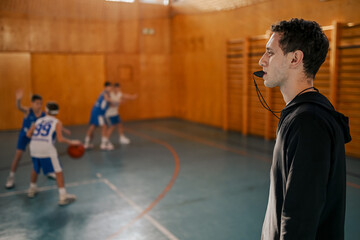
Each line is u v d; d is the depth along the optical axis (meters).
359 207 3.50
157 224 3.24
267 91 6.91
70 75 8.71
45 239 2.94
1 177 4.71
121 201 3.86
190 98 10.02
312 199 0.84
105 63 9.32
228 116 8.46
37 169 3.79
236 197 3.98
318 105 0.90
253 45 7.08
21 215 3.46
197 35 9.16
